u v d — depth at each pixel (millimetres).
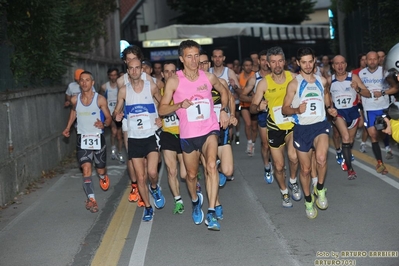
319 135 9141
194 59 8430
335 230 8641
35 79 15922
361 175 12836
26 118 13797
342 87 12969
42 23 15461
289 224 9156
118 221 9945
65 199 11945
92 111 10977
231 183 12812
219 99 10320
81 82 10961
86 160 10867
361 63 15336
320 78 9266
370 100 13016
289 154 9992
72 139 19156
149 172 9688
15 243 8922
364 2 23062
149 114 9742
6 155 12070
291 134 9898
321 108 9141
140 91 9758
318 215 9594
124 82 11414
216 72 14117
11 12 14625
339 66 12859
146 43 31766
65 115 18641
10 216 10688
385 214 9398
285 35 35438
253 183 12711
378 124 7047
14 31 14719
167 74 10969
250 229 8992
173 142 9969
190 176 8938
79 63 23219
